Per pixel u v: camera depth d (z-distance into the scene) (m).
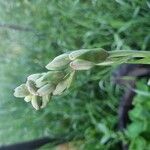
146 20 0.24
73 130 0.34
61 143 0.35
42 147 0.35
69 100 0.32
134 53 0.10
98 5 0.26
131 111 0.27
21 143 0.34
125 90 0.27
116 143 0.31
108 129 0.29
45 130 0.35
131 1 0.24
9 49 0.39
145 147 0.26
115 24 0.25
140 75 0.24
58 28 0.31
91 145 0.32
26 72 0.36
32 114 0.35
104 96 0.31
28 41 0.36
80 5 0.27
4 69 0.39
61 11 0.29
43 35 0.34
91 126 0.32
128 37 0.26
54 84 0.09
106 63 0.09
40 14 0.33
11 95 0.37
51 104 0.33
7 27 0.36
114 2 0.24
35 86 0.09
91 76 0.29
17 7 0.36
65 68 0.09
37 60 0.35
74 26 0.30
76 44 0.31
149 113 0.26
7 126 0.38
